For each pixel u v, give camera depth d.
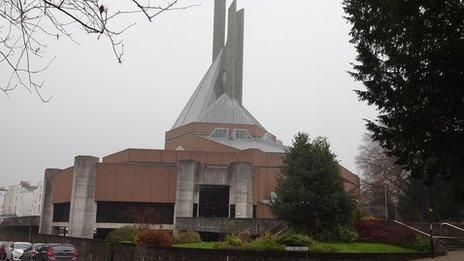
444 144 12.78
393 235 32.88
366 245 31.31
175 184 58.62
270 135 91.81
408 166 15.28
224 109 89.62
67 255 28.39
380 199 64.75
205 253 26.77
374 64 15.65
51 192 69.75
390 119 15.18
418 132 13.39
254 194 58.47
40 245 32.56
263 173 59.22
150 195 58.25
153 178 58.72
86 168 58.47
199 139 76.50
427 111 12.34
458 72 11.20
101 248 36.47
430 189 51.03
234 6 103.56
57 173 67.94
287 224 35.78
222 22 112.62
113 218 58.56
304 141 36.03
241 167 57.25
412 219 53.56
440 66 11.35
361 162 66.56
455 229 39.44
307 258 25.47
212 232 43.50
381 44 14.73
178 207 56.59
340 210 33.53
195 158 64.62
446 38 11.47
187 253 27.45
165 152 65.00
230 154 64.94
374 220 36.53
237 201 56.38
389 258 26.39
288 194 34.12
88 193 58.09
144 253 30.53
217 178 58.09
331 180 34.12
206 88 99.38
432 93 12.02
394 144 15.43
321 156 34.84
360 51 16.02
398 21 12.74
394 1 12.33
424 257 27.75
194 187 57.69
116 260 33.81
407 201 54.38
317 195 33.31
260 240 29.41
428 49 11.84
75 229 57.06
